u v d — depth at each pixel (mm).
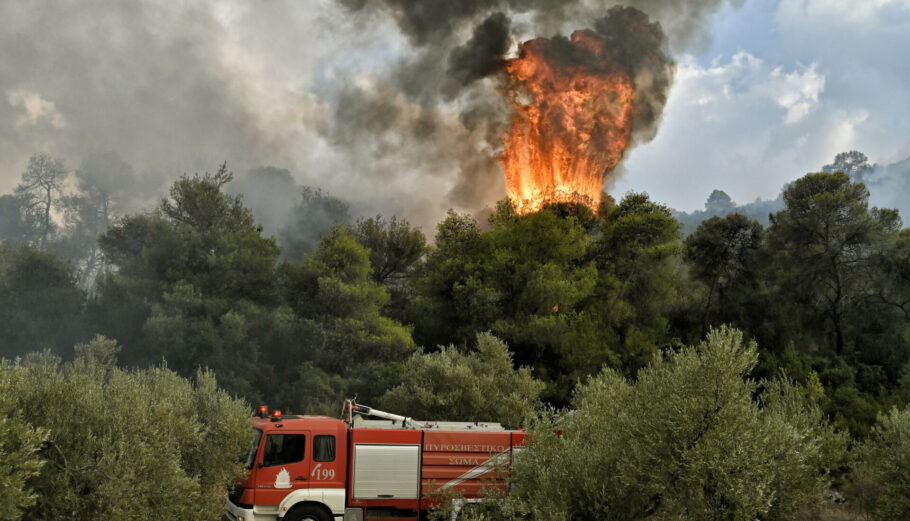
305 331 40906
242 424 16250
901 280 47000
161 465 13070
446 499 16312
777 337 48344
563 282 43688
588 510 12555
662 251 47812
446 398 26156
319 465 16781
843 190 49719
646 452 12055
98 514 11594
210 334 37375
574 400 17625
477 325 45500
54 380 13039
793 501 11961
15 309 38719
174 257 40750
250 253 41781
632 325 46875
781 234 51094
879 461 16359
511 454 17219
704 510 11047
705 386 11891
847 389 39781
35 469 10266
